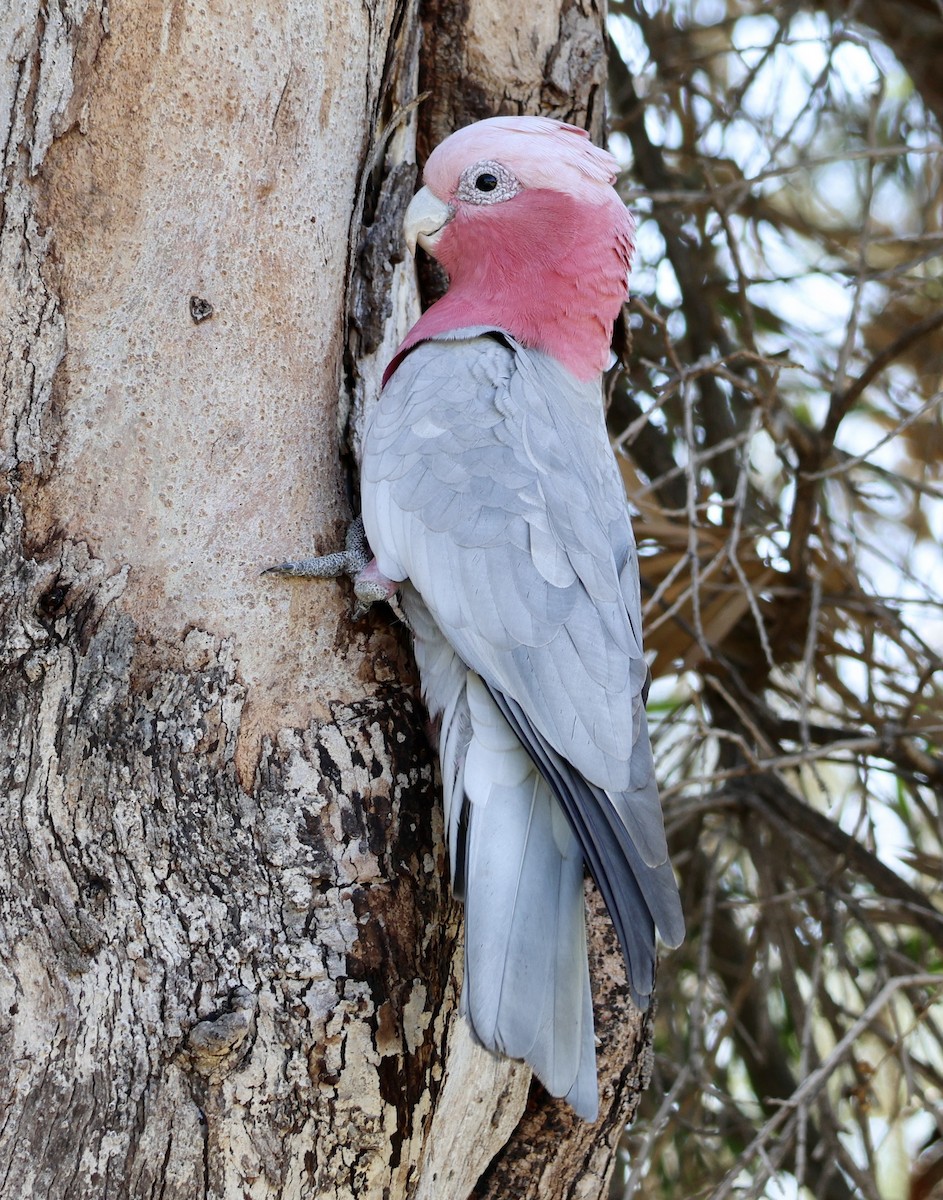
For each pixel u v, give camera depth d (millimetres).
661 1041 7781
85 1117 3754
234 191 4176
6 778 3871
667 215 8258
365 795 4184
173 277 4098
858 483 7887
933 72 8781
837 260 8930
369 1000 4043
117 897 3887
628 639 4395
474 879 3947
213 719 4035
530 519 4230
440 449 4285
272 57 4230
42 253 3977
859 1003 7715
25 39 3959
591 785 4008
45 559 3947
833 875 7012
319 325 4406
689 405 6090
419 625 4348
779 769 7562
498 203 4918
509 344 4738
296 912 4008
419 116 5625
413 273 5266
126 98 4016
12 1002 3791
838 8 8266
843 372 6871
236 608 4125
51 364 3977
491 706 4168
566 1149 5129
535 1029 3752
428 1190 4605
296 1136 3928
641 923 3834
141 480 4043
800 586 7422
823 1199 6316
